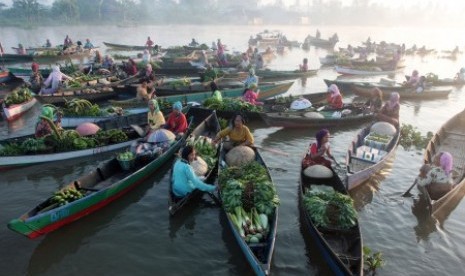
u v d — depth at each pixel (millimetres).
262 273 7500
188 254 9391
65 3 116875
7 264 8930
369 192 12211
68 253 9352
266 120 16984
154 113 15305
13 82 25359
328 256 8430
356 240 8648
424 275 8672
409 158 15031
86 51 42812
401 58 39250
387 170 13867
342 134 17781
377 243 9734
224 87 24094
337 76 33406
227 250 9531
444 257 9289
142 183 12641
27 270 8781
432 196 11492
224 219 10805
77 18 119625
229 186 9984
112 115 17891
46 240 9727
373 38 86000
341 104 19844
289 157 15047
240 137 13289
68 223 10195
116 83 24375
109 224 10500
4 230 10102
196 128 15484
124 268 8906
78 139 14336
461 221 10773
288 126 17625
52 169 13711
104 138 14891
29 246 9523
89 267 8930
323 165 12078
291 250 9406
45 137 14000
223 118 18750
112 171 12469
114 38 70812
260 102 20531
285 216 10844
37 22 112438
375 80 32062
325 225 9258
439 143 15992
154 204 11523
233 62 34281
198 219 10797
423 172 11672
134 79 26312
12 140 14492
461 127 18016
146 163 13172
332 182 11492
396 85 25703
